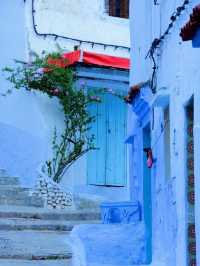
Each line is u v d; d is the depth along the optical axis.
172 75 9.07
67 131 16.30
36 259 10.40
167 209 9.29
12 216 13.16
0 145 16.34
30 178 15.82
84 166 16.77
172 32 9.09
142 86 10.65
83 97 16.39
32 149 16.16
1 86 16.64
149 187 11.45
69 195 15.18
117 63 16.66
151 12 10.93
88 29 17.62
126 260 10.72
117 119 17.44
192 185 8.23
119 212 12.23
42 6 17.06
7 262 10.05
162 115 9.77
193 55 7.80
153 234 10.48
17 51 16.72
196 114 7.57
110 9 18.03
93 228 11.63
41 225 12.55
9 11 16.88
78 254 10.62
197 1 7.89
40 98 16.42
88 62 16.28
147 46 11.21
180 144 8.45
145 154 11.47
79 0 17.59
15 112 16.45
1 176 15.90
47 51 16.94
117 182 17.31
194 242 8.14
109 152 17.28
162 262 9.51
